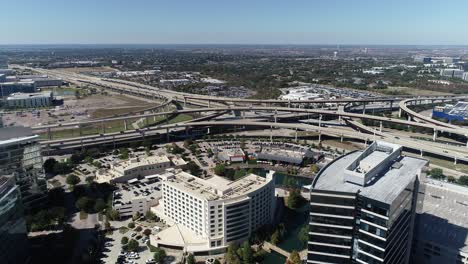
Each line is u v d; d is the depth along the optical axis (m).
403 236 173.50
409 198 169.25
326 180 165.62
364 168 175.62
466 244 195.12
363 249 156.38
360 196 151.25
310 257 167.00
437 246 196.38
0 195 172.38
